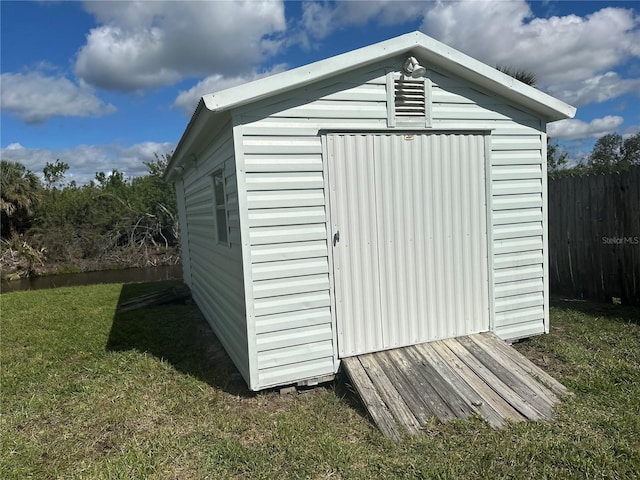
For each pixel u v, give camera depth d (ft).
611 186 20.45
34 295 33.27
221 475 9.22
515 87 14.29
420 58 13.70
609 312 19.33
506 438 9.93
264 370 12.67
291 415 11.63
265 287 12.50
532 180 15.74
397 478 8.77
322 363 13.30
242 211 12.09
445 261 14.60
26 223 67.15
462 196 14.70
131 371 15.42
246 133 12.03
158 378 14.69
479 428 10.42
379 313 13.85
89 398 13.32
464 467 8.92
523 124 15.40
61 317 24.75
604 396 11.71
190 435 10.85
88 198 70.28
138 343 18.90
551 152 55.98
